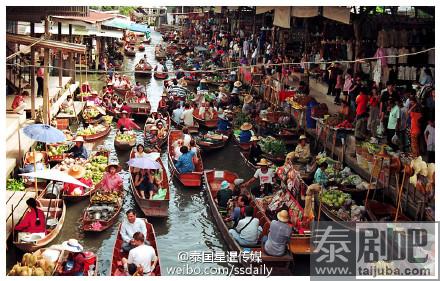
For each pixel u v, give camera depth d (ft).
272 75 97.40
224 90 108.88
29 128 59.77
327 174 59.41
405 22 71.10
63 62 120.67
